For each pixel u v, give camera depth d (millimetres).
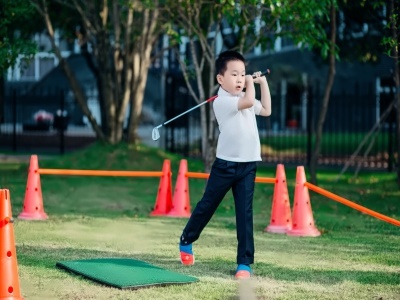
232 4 13672
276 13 13820
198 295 6832
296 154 25469
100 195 15047
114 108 19906
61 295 6824
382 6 18062
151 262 8398
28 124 37469
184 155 23297
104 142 19766
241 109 7535
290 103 30984
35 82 42594
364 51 19484
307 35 14383
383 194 15273
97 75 21750
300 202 10586
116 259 8281
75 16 21312
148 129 37469
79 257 8625
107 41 19891
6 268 6398
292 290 7145
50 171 11742
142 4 16062
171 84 23156
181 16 15477
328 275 7871
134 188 16109
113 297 6742
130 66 19891
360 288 7285
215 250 9227
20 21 18656
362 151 26797
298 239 10219
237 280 7516
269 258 8805
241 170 7633
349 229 11227
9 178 17578
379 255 9070
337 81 31719
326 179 18609
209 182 7801
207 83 19500
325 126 30438
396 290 7215
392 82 19844
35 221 11461
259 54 31391
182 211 12352
